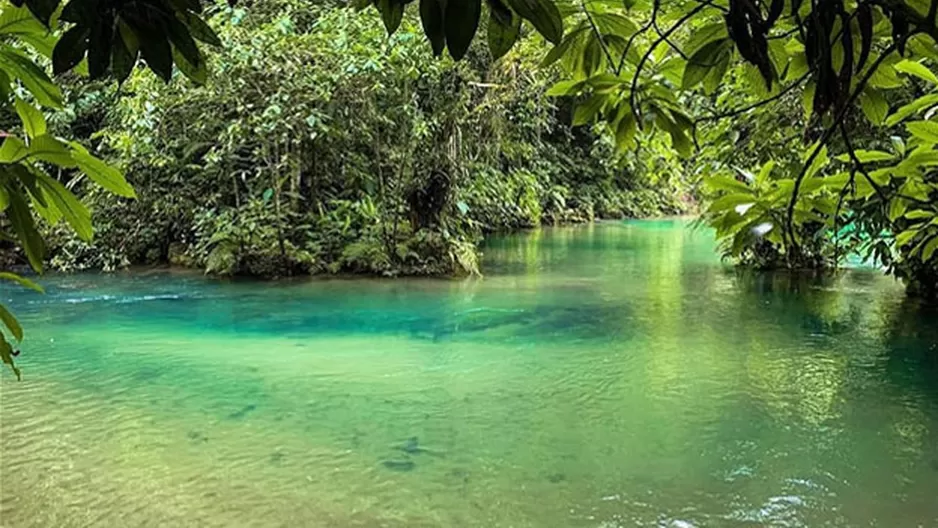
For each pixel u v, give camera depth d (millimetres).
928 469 3203
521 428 3678
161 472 3131
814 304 7043
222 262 8570
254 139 8695
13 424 3664
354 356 5020
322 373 4605
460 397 4156
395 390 4270
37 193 996
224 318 6258
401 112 8516
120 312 6484
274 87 8273
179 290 7672
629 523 2738
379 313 6520
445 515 2789
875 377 4590
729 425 3734
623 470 3197
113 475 3100
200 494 2941
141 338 5504
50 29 898
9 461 3227
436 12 771
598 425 3729
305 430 3625
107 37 829
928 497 2941
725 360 4984
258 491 2973
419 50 7863
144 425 3670
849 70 940
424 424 3727
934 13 870
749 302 7172
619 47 1207
